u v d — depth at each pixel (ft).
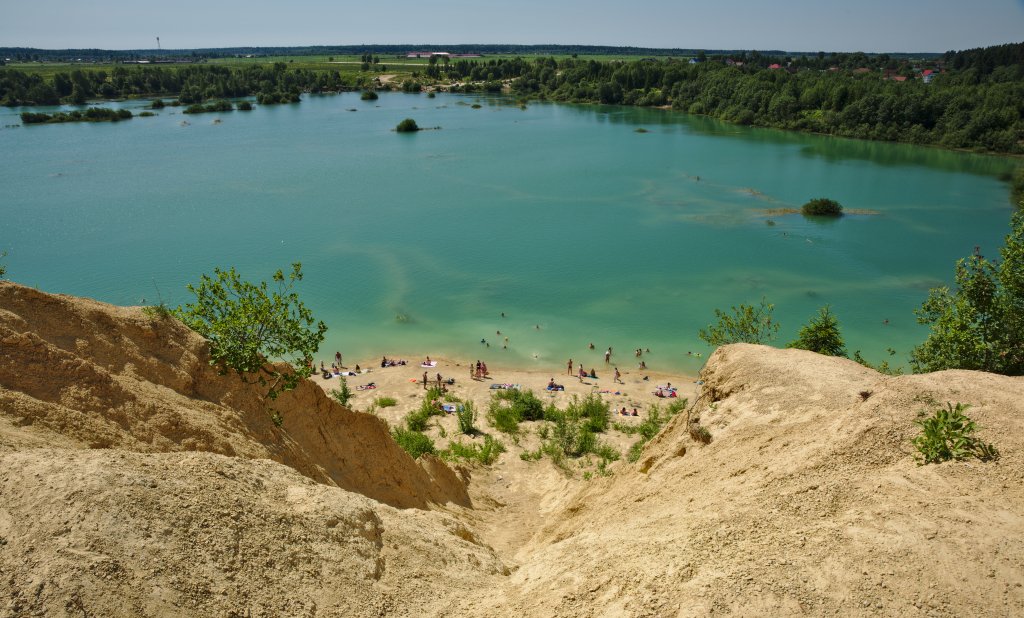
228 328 59.36
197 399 54.19
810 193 319.06
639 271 222.28
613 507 60.13
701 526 38.60
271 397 60.54
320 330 64.39
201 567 33.14
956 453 40.32
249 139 463.01
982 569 31.09
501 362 166.50
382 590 38.63
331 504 43.19
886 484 38.81
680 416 74.38
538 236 257.96
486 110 650.43
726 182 343.46
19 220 258.37
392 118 583.17
